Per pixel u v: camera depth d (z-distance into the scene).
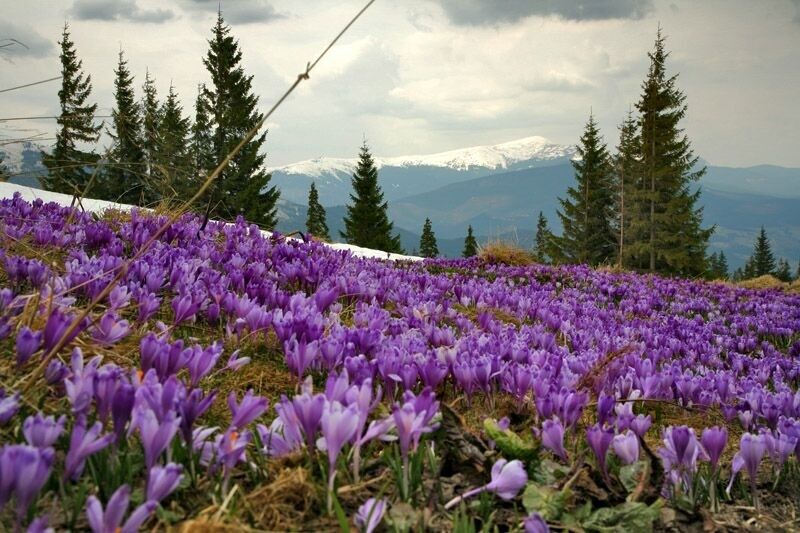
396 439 2.44
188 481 2.01
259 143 52.78
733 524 2.48
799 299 16.67
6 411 1.93
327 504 2.02
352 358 2.86
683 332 8.11
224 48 54.00
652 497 2.43
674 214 56.16
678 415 4.40
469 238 87.06
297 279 6.21
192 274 4.77
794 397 3.70
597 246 68.62
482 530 1.99
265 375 3.52
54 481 1.90
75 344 2.92
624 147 61.56
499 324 5.61
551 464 2.54
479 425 3.12
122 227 7.00
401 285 6.98
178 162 6.73
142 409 1.93
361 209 72.62
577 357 4.43
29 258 5.05
